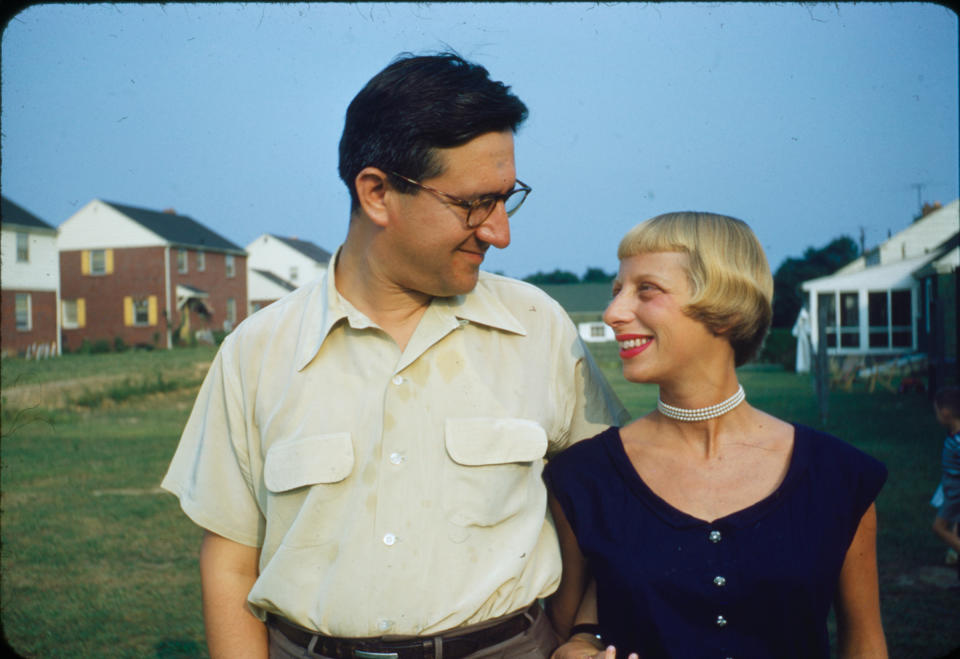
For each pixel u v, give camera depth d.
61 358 28.56
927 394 16.19
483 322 1.72
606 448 1.71
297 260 54.31
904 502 6.57
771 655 1.52
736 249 1.56
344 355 1.68
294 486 1.60
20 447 10.56
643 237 1.60
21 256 31.31
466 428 1.62
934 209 29.28
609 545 1.62
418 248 1.57
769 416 1.69
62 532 6.19
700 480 1.62
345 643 1.58
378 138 1.54
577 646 1.67
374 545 1.57
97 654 3.92
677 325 1.56
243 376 1.75
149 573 5.22
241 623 1.76
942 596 4.46
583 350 1.89
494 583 1.59
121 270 39.19
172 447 10.55
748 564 1.51
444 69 1.54
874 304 25.28
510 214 1.63
